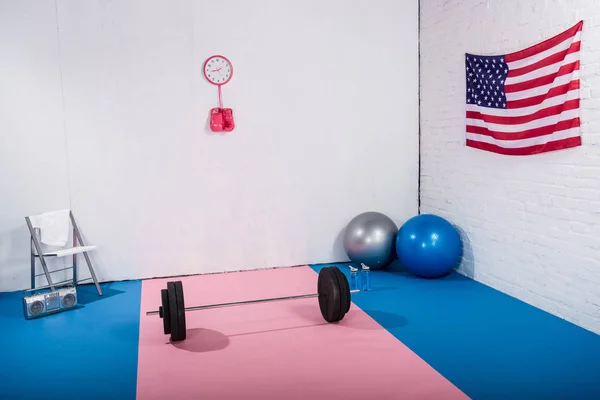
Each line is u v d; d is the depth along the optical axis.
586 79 2.91
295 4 4.39
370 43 4.59
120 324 3.32
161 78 4.20
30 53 3.96
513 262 3.64
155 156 4.25
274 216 4.55
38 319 3.44
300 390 2.40
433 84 4.51
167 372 2.61
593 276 2.95
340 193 4.67
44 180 4.08
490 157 3.80
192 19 4.21
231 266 4.50
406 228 4.12
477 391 2.34
